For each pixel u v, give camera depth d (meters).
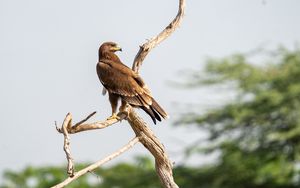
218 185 34.84
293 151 34.84
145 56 13.34
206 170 35.09
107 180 34.12
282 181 34.69
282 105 34.53
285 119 34.88
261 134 35.06
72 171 11.11
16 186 30.86
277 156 35.03
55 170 31.31
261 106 35.22
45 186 31.00
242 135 35.31
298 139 34.62
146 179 34.38
